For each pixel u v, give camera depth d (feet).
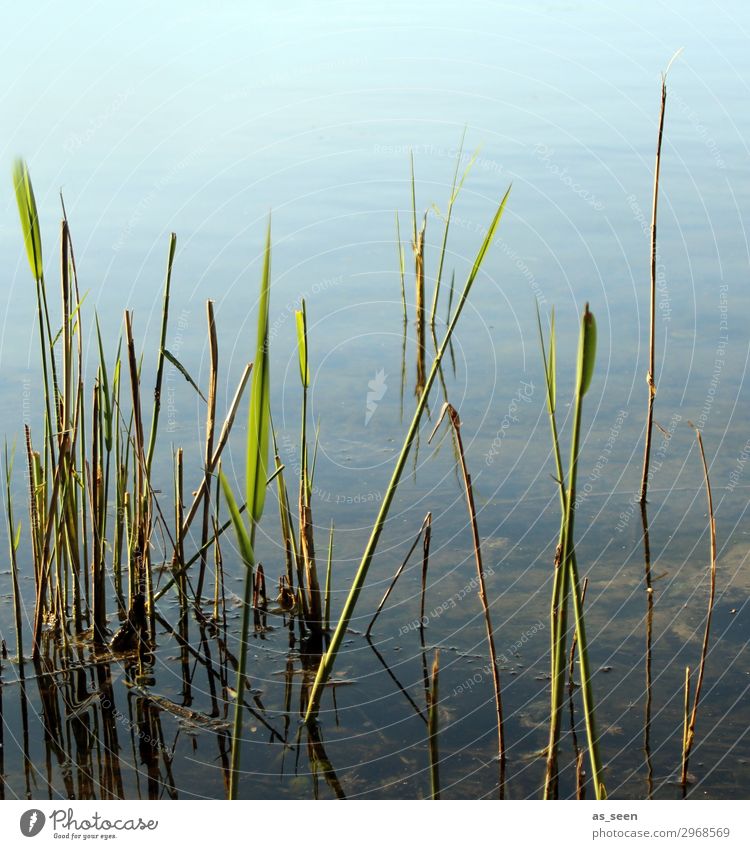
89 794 9.72
